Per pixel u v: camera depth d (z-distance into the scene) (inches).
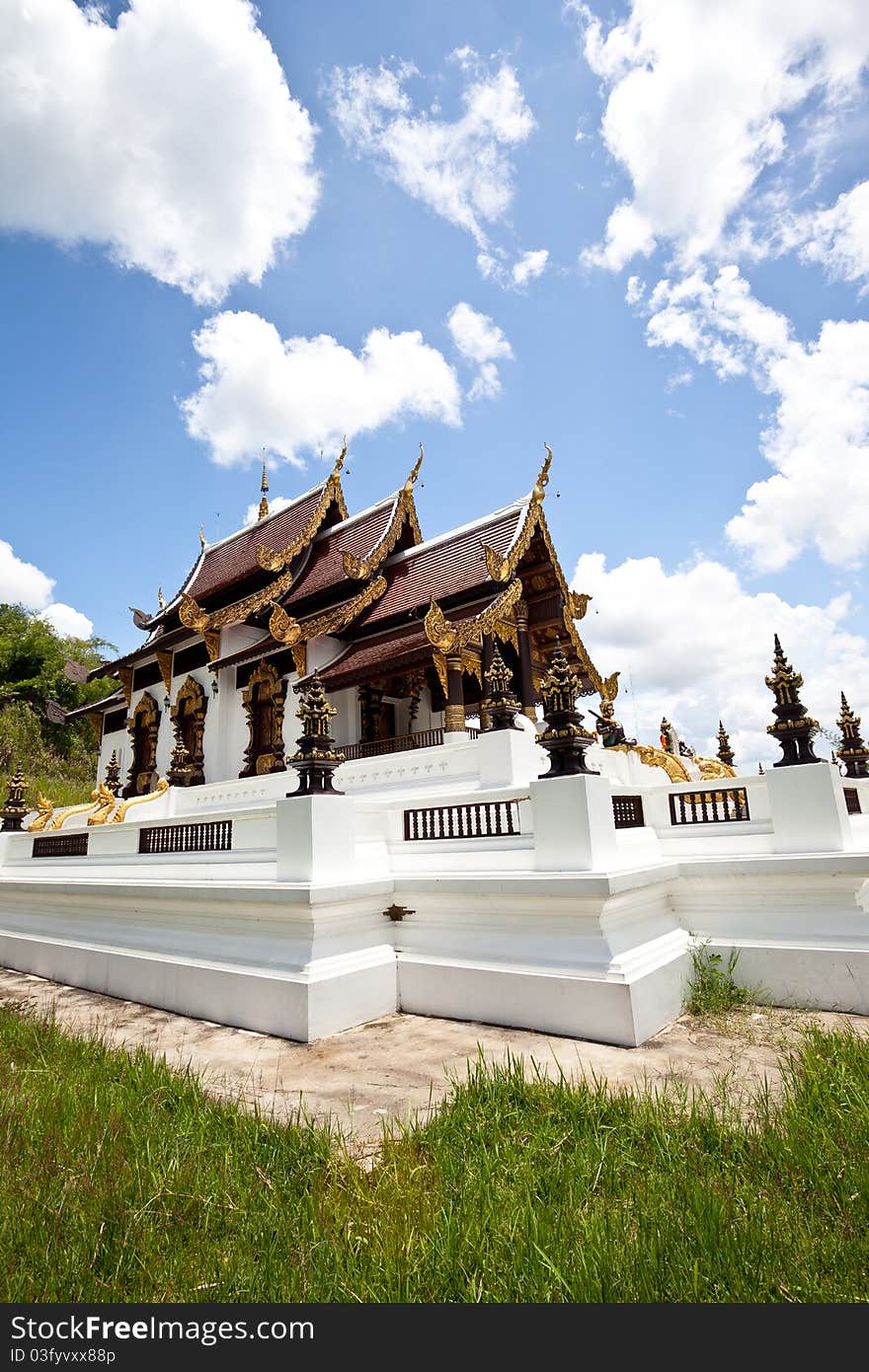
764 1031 253.8
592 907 256.2
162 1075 216.4
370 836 342.6
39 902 466.9
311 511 818.8
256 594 721.0
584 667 657.6
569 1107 177.6
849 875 278.8
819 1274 112.3
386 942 309.3
